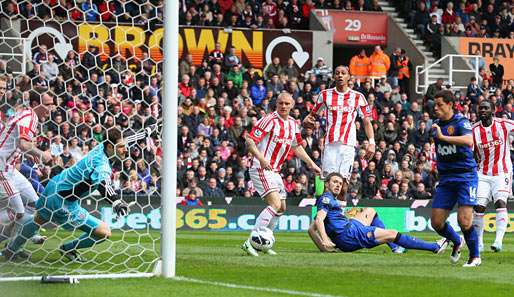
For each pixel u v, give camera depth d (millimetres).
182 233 46469
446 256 30641
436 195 26906
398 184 56812
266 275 23094
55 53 45562
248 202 51562
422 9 77000
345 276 23188
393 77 70062
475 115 65688
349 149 36062
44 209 26094
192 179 51594
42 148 37188
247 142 30328
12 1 44219
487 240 44938
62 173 26016
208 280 21812
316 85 65062
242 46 69188
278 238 42312
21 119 27172
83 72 48219
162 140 22250
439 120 26578
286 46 70500
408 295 19953
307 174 55156
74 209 26203
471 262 26812
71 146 38875
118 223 45031
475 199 26359
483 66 75125
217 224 50688
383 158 57938
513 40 76500
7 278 21391
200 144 55250
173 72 21922
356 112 36344
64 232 34344
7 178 26734
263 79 66188
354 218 31625
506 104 69062
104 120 39625
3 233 26562
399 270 25094
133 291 19703
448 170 26500
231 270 24188
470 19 77812
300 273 23719
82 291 19656
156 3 50312
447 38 75438
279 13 71938
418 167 58562
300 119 60719
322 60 66688
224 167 54938
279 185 30672
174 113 22109
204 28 68188
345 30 75125
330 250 31438
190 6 69500
